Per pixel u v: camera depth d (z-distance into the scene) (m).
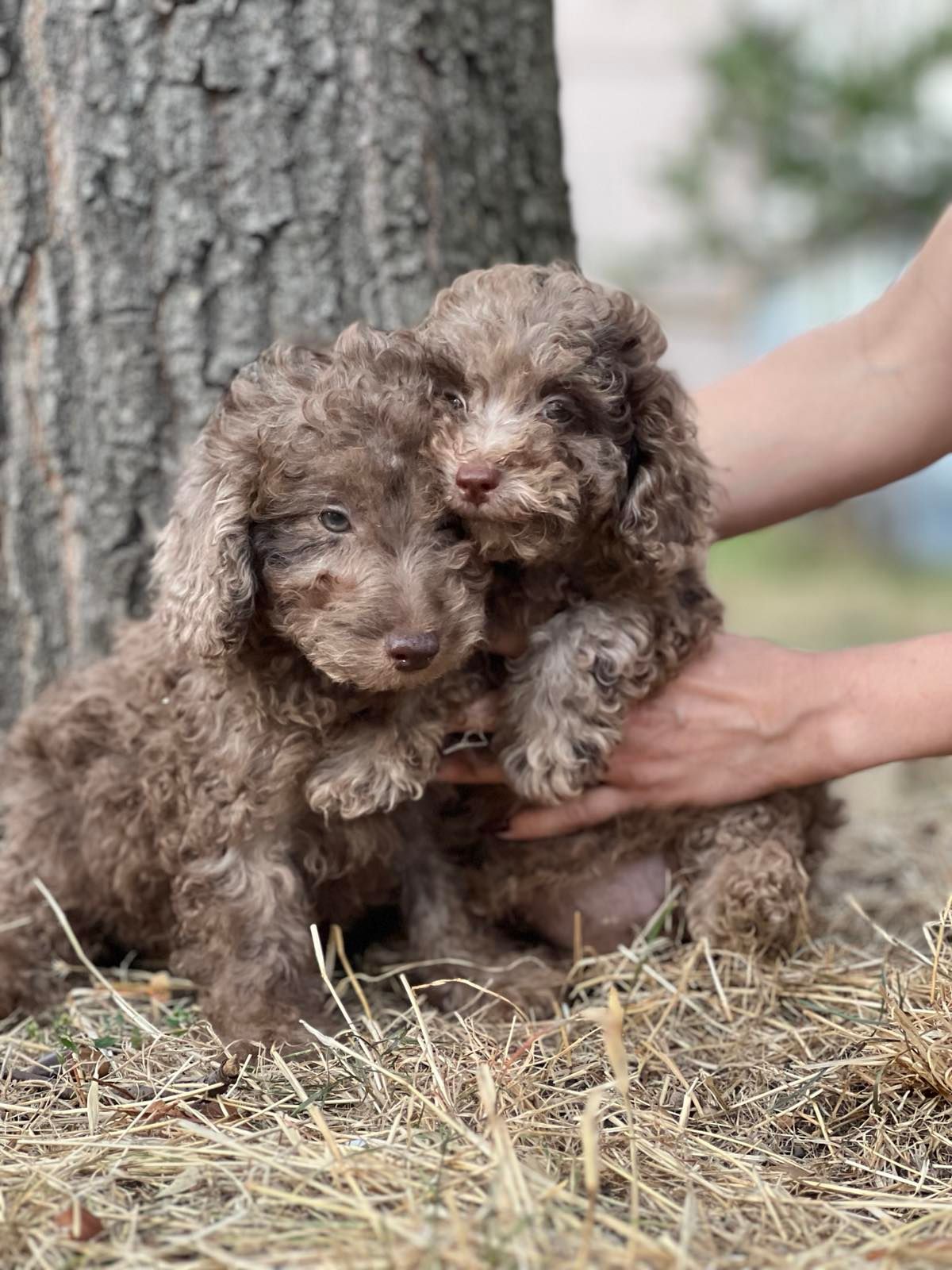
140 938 0.79
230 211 0.87
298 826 0.72
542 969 0.75
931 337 0.80
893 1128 0.58
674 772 0.74
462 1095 0.59
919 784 1.22
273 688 0.68
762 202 2.65
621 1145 0.55
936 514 3.59
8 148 0.86
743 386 0.84
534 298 0.69
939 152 2.48
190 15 0.85
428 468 0.65
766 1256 0.47
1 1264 0.48
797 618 2.38
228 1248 0.48
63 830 0.78
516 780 0.71
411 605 0.62
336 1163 0.52
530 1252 0.45
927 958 0.72
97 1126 0.57
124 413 0.88
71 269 0.87
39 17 0.85
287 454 0.65
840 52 2.46
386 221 0.88
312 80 0.87
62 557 0.89
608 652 0.71
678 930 0.78
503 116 0.94
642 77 5.06
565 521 0.65
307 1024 0.64
